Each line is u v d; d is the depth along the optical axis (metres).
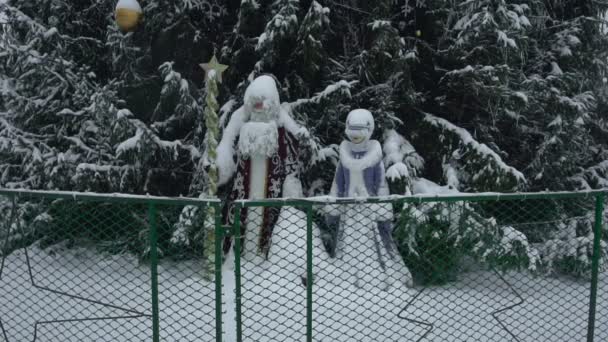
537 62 6.69
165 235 5.54
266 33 5.66
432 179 6.38
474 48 5.89
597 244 3.61
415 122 6.38
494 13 5.79
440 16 6.37
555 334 4.13
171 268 5.29
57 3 6.80
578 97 6.34
